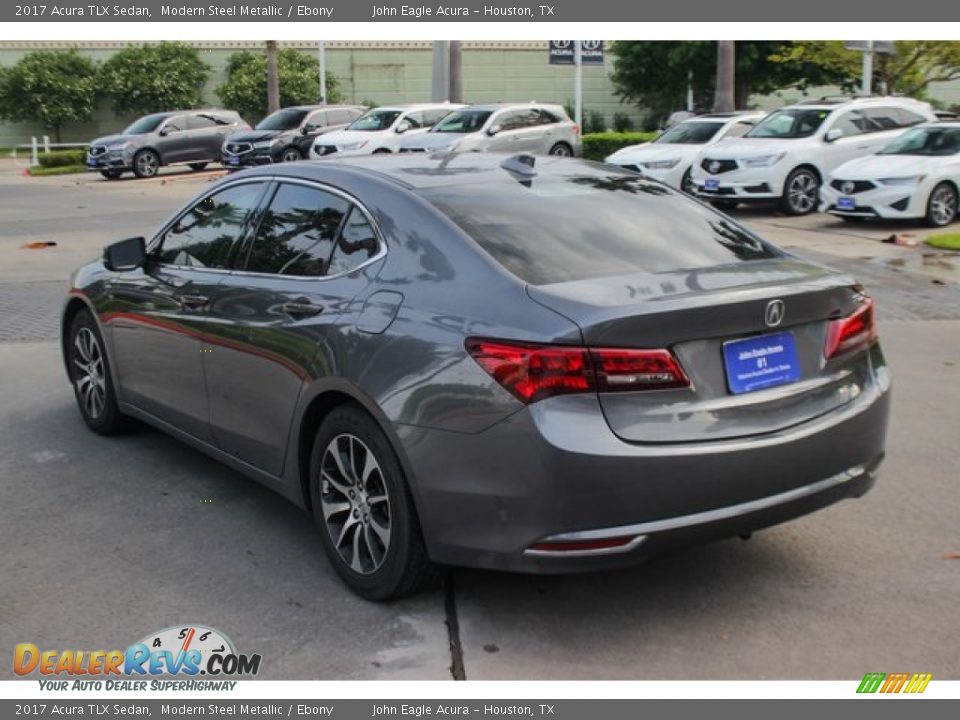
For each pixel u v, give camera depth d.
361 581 4.05
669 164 18.69
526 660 3.65
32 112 42.12
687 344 3.55
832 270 4.18
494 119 23.19
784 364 3.79
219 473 5.54
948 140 15.66
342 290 4.15
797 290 3.77
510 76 42.69
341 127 29.09
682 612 3.97
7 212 18.83
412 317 3.79
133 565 4.41
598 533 3.40
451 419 3.55
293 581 4.25
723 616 3.94
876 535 4.68
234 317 4.64
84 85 42.22
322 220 4.49
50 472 5.57
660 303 3.48
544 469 3.37
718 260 4.18
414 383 3.67
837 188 15.46
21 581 4.27
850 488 3.98
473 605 4.03
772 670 3.58
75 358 6.25
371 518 3.98
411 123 25.47
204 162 30.33
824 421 3.82
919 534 4.70
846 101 18.22
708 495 3.51
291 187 4.76
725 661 3.63
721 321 3.57
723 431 3.56
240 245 4.89
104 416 6.04
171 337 5.13
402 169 4.59
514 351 3.43
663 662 3.63
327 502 4.19
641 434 3.43
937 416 6.50
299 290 4.36
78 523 4.88
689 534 3.53
